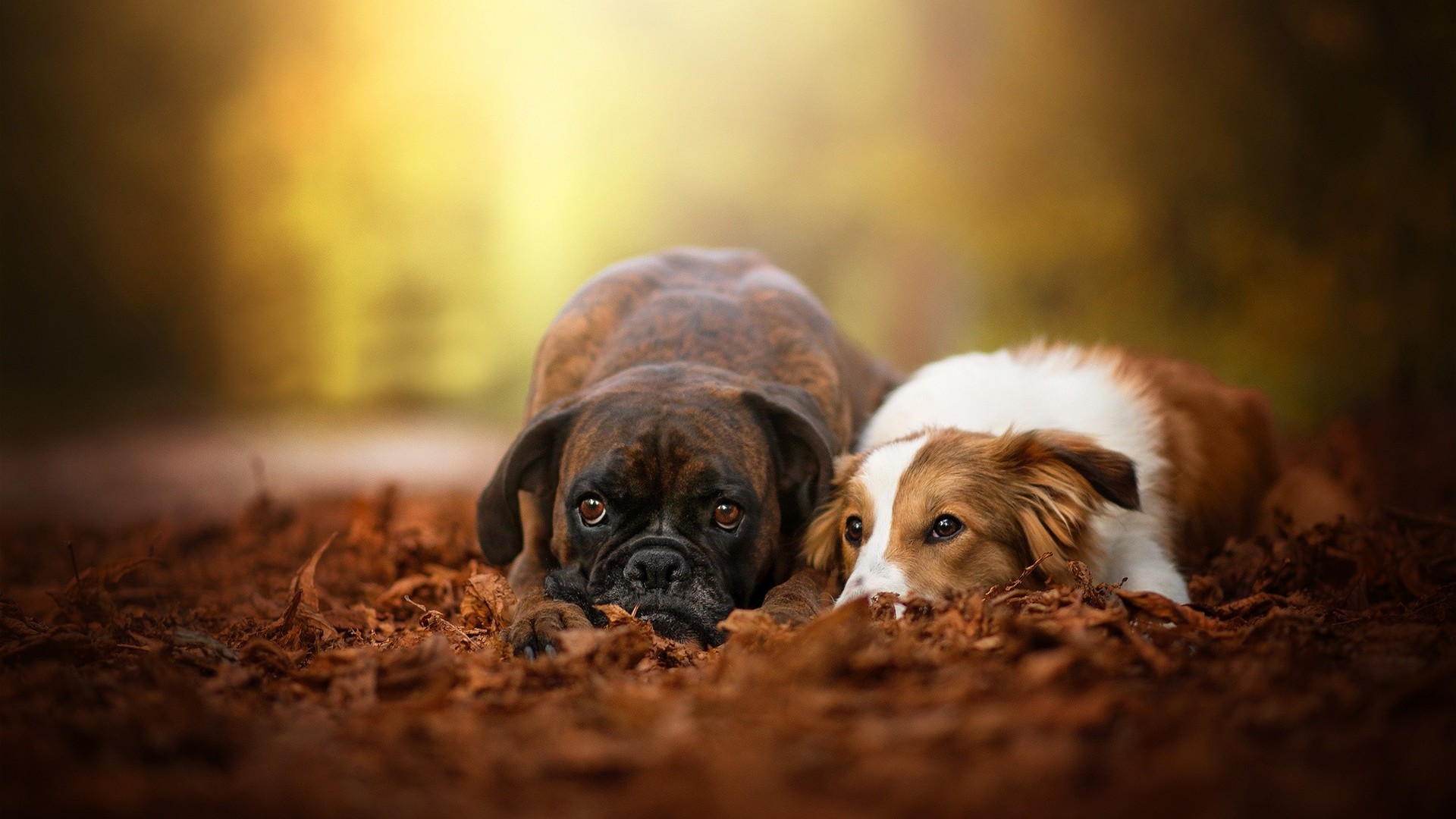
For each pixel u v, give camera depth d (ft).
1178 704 11.63
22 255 116.47
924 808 9.59
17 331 115.96
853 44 110.73
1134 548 19.86
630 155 141.90
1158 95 65.62
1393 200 56.24
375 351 124.16
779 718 11.65
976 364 23.53
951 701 12.01
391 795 10.28
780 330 23.62
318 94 127.54
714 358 22.12
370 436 85.56
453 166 132.36
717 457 18.63
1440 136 55.52
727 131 132.46
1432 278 56.03
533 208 137.28
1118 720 11.27
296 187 125.18
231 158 124.16
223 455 71.56
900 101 101.65
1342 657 13.76
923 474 18.12
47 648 15.90
